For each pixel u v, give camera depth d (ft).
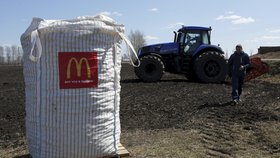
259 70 55.52
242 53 35.29
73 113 16.10
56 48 15.90
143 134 24.44
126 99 38.65
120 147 19.21
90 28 16.24
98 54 16.55
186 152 20.36
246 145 22.08
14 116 31.27
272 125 26.81
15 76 81.05
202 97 38.68
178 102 36.06
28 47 17.01
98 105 16.60
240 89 35.96
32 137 16.90
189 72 55.31
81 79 16.16
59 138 16.08
